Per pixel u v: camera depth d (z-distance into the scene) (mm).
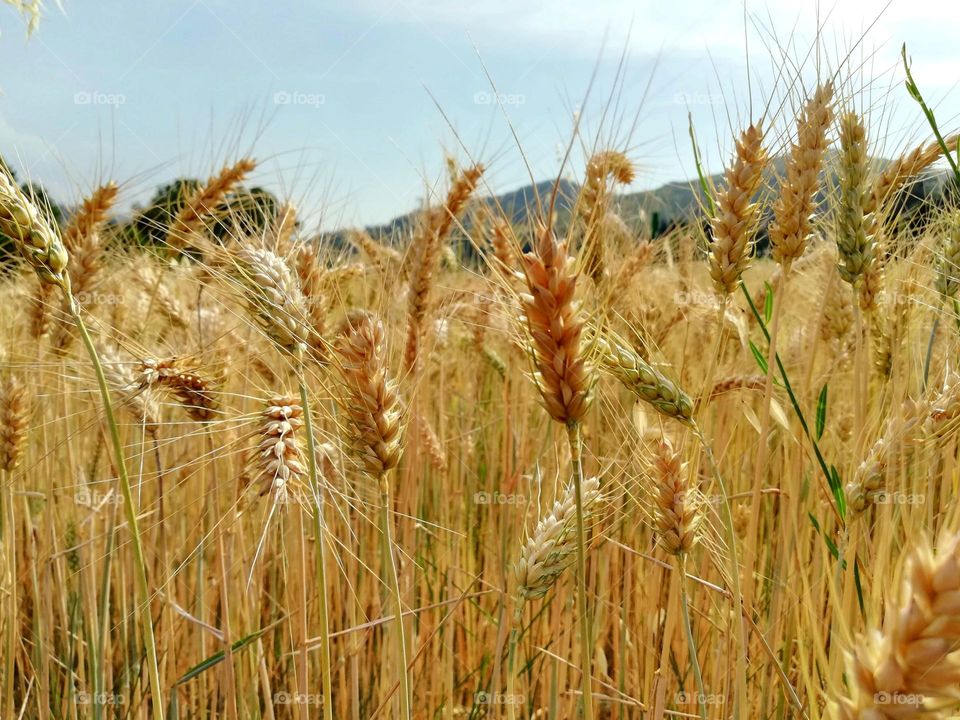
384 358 398
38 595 562
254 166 623
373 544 644
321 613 373
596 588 595
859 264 509
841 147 520
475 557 729
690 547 400
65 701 585
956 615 233
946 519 395
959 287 513
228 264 423
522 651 586
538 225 336
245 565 593
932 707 238
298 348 395
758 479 454
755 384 567
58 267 369
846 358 645
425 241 622
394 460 390
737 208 460
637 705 493
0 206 360
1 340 628
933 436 424
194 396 478
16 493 604
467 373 921
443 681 588
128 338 495
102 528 673
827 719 339
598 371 353
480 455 848
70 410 711
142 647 580
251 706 553
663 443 407
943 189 575
